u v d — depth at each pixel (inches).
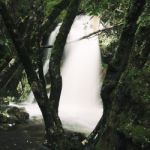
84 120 665.0
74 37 1039.0
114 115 217.8
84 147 275.4
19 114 554.3
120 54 247.1
